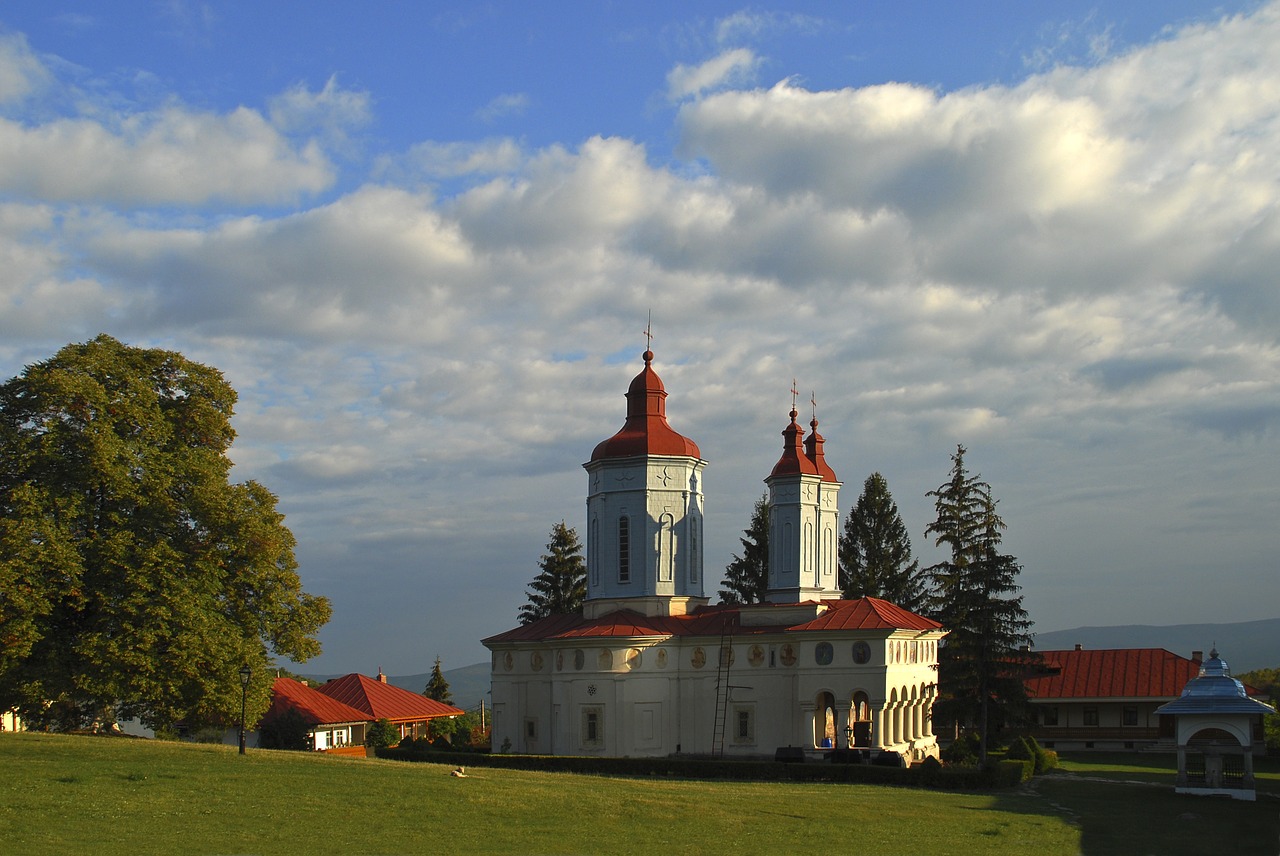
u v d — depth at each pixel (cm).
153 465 5641
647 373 8206
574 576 10988
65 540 5250
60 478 5462
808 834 4147
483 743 8831
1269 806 5403
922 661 7544
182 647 5269
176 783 4238
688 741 7431
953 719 7900
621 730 7300
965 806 5088
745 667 7356
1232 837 4488
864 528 10919
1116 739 8869
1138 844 4309
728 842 3941
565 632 7675
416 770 5072
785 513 8188
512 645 7856
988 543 7944
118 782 4181
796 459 8231
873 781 6019
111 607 5347
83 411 5553
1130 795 5769
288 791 4266
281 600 5956
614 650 7375
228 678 5497
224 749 5306
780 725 7231
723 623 7562
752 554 10969
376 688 9469
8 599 5078
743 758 7238
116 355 5900
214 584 5603
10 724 6900
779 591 8112
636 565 7881
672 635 7506
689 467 8062
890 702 6894
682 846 3841
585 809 4325
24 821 3538
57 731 5891
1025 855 3988
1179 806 5359
